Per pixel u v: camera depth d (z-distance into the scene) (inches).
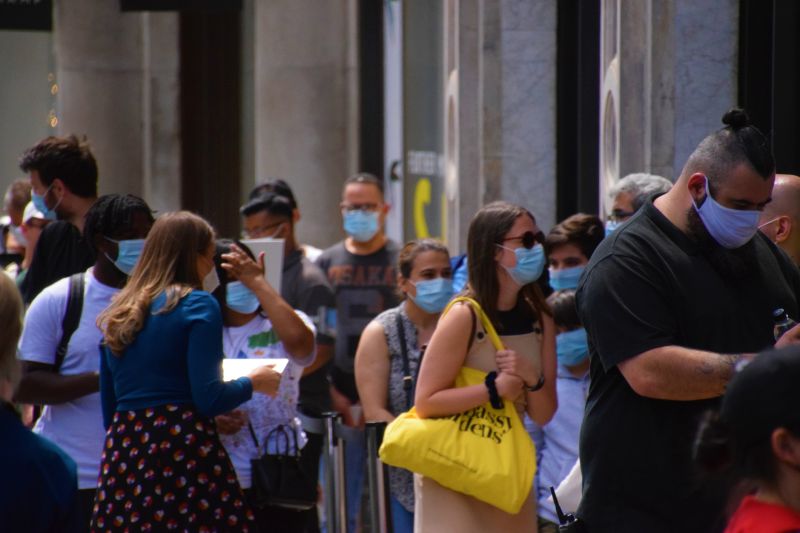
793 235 597.3
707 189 488.1
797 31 761.0
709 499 480.7
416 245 737.0
